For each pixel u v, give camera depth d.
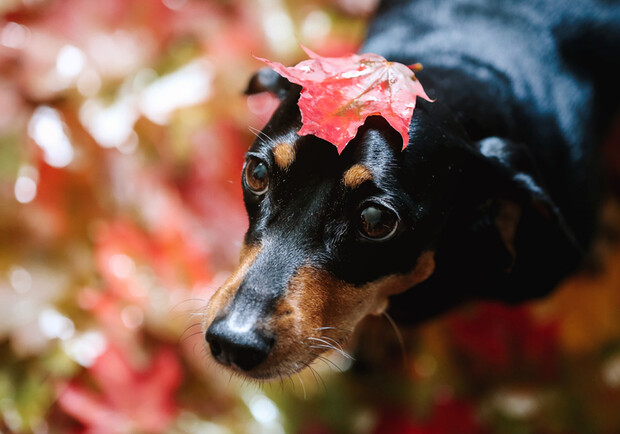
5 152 0.58
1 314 0.53
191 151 0.59
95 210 0.58
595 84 0.54
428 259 0.44
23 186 0.57
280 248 0.41
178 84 0.60
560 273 0.50
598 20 0.53
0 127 0.58
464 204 0.44
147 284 0.56
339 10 0.65
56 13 0.61
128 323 0.55
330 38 0.63
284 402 0.56
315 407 0.57
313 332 0.41
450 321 0.59
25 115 0.59
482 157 0.43
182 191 0.60
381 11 0.55
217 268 0.58
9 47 0.61
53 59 0.60
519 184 0.43
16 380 0.53
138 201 0.58
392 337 0.58
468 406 0.58
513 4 0.53
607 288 0.59
